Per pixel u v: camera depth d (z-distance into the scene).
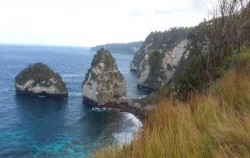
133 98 81.50
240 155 4.41
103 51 91.81
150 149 4.81
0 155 43.69
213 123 5.57
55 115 69.88
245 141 4.78
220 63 11.47
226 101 7.21
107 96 86.62
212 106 6.43
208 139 5.09
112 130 56.91
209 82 10.60
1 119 64.50
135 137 5.59
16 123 61.75
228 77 9.02
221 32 11.65
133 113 74.44
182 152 4.65
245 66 10.76
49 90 94.19
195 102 7.12
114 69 91.06
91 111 76.38
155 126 5.72
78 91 105.44
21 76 98.81
